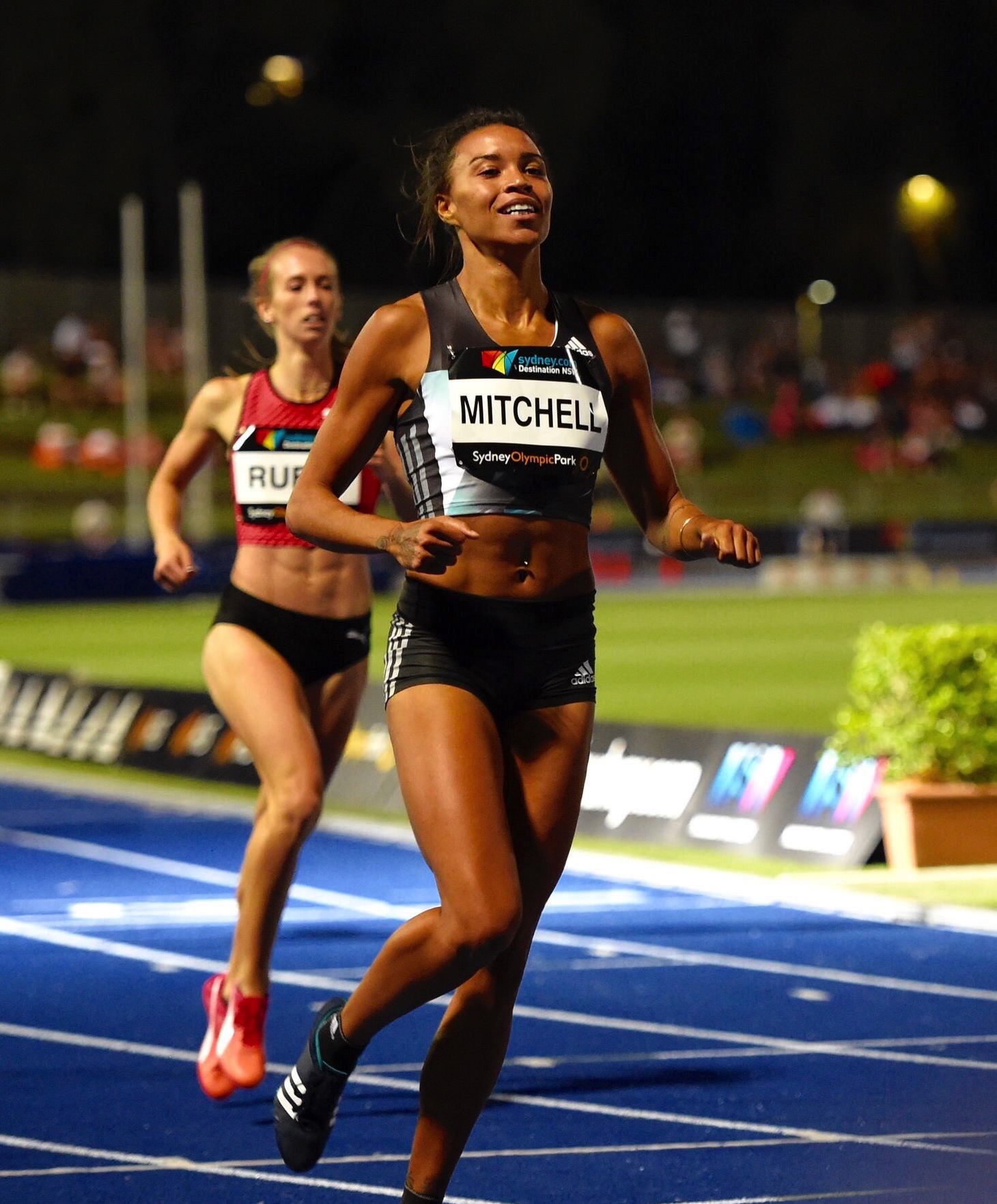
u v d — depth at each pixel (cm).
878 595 11544
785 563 12825
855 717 3016
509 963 1202
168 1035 1989
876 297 18338
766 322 16162
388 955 1167
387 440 1714
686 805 3347
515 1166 1493
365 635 1848
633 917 2691
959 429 16125
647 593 12019
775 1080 1764
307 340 1844
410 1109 1672
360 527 1153
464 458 1184
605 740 3562
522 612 1189
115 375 13900
